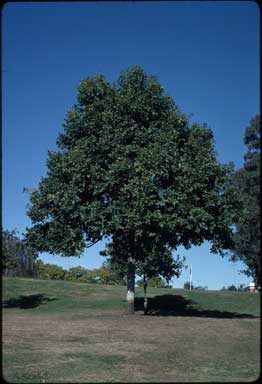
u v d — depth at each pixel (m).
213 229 24.38
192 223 22.89
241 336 16.67
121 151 22.78
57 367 11.88
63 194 23.50
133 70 25.02
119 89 25.02
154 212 21.55
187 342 15.52
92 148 23.12
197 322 20.92
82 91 24.91
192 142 23.70
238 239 29.38
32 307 35.16
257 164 26.84
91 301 38.81
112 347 14.72
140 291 44.59
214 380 10.50
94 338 16.52
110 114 23.50
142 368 11.83
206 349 14.24
